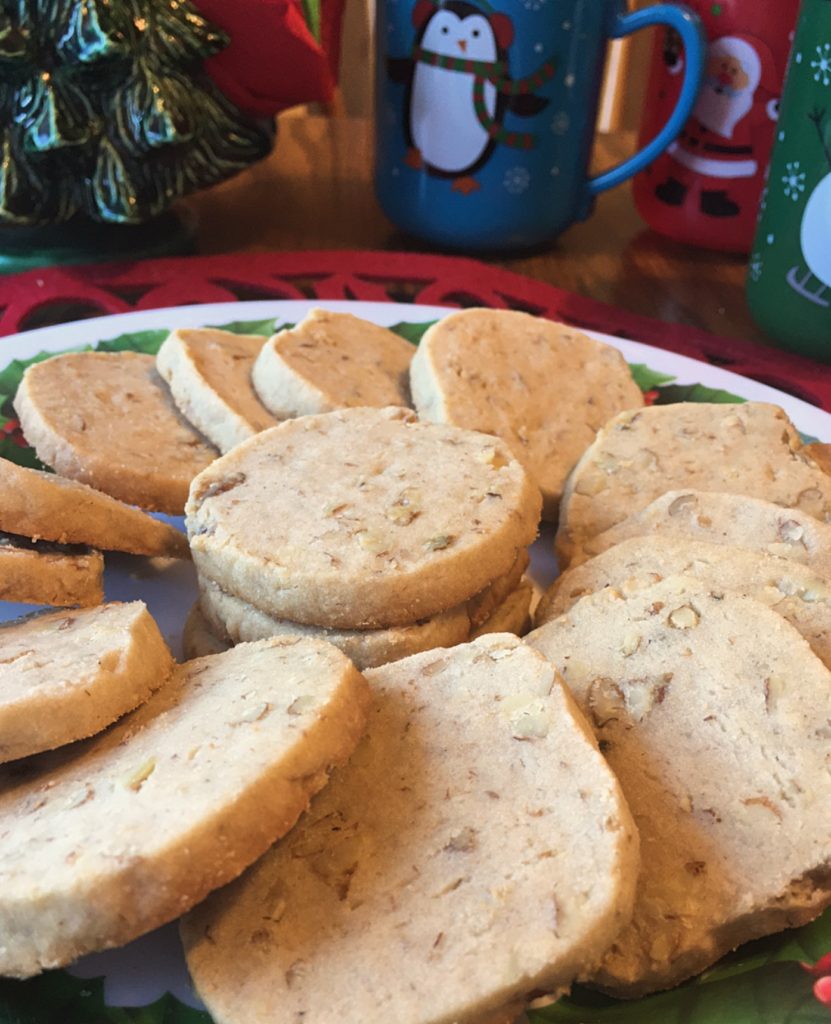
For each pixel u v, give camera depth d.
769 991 0.11
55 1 0.22
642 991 0.11
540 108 0.26
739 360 0.24
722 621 0.14
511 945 0.10
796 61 0.22
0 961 0.11
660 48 0.28
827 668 0.14
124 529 0.17
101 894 0.10
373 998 0.10
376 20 0.27
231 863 0.11
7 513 0.15
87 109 0.24
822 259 0.23
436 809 0.12
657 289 0.28
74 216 0.27
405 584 0.14
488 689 0.13
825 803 0.12
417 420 0.18
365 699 0.13
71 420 0.19
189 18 0.23
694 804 0.12
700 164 0.28
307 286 0.26
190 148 0.25
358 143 0.37
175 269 0.27
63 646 0.13
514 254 0.30
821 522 0.17
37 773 0.13
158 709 0.13
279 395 0.20
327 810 0.12
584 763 0.12
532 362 0.21
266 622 0.15
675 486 0.18
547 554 0.19
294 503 0.16
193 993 0.11
